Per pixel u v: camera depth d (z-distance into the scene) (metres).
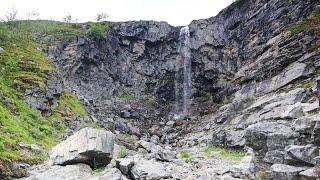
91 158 20.31
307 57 33.97
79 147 20.30
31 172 19.19
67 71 46.12
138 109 51.16
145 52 56.66
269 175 13.99
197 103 54.22
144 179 18.52
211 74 54.16
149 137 45.72
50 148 25.27
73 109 38.03
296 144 14.23
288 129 15.16
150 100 54.41
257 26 45.62
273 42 40.38
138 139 42.91
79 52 47.78
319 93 15.55
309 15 37.62
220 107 47.22
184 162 24.88
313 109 17.41
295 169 12.92
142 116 50.66
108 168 20.00
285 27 39.69
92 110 43.84
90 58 48.69
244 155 28.86
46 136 28.20
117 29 55.44
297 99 28.88
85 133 20.73
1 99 29.28
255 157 16.03
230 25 52.50
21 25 52.12
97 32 50.84
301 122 14.52
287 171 12.99
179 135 45.53
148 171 19.03
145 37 56.91
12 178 18.08
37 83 34.56
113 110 47.91
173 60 57.78
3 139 22.16
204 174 19.59
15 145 22.16
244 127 33.66
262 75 39.47
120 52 54.69
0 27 48.84
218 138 34.91
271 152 14.93
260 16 45.31
